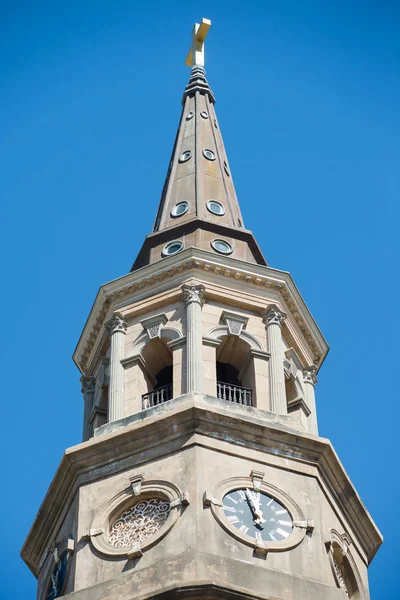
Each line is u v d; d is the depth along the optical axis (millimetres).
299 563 60969
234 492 62062
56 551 63656
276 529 61688
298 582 60000
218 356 67812
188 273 68812
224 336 67438
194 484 61562
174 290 68625
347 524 64625
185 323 67438
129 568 60500
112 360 67688
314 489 63344
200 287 68188
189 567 58875
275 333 68062
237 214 73438
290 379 68375
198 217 71812
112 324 68750
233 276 69062
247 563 59781
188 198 73375
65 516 64188
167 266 69125
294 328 69875
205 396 64188
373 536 65562
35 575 65875
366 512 65250
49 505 65062
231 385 66375
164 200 74188
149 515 61844
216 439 63062
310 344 70688
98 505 62688
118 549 61188
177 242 70938
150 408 64562
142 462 63156
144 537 61281
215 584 58125
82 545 61906
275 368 67000
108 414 66250
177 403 64125
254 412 64625
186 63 82625
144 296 69000
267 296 69125
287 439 63938
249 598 58562
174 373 65812
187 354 66125
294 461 63750
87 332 70688
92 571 61000
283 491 62781
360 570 64375
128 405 66188
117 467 63438
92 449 64000
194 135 77000
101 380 68938
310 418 68375
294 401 68062
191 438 62812
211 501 61219
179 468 62250
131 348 67938
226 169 76062
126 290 69438
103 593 59500
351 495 65062
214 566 59125
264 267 69562
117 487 62906
